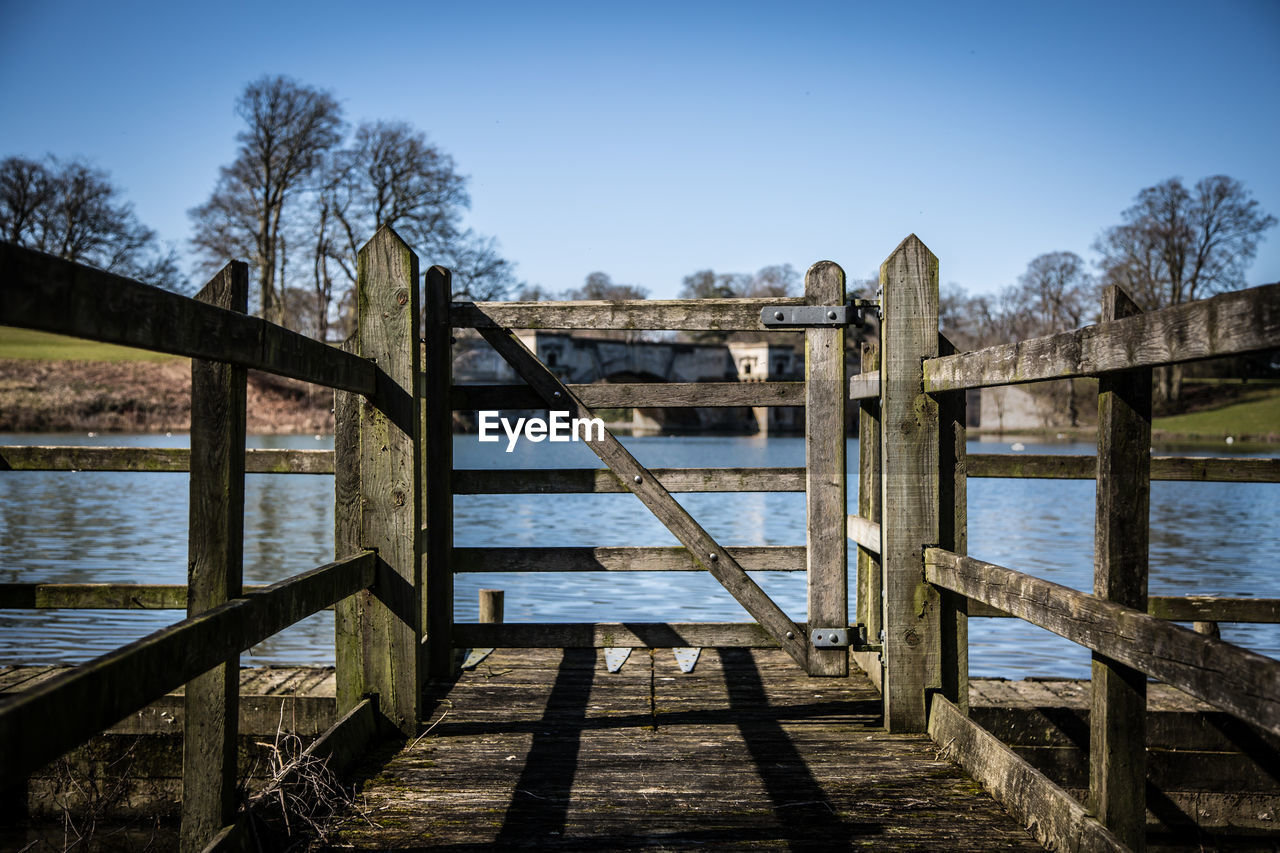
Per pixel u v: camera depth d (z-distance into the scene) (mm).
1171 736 5148
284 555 14797
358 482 4562
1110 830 2826
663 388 5055
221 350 2648
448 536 5250
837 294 4637
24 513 19156
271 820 3248
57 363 50969
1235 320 2162
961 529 4484
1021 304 71625
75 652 8188
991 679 5910
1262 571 13539
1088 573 13195
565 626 5191
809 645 4641
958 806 3588
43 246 56531
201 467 2857
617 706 4875
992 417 68562
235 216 47500
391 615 4352
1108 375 2768
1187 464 5262
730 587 4660
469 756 4129
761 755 4148
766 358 71750
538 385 5023
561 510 21641
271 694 5180
